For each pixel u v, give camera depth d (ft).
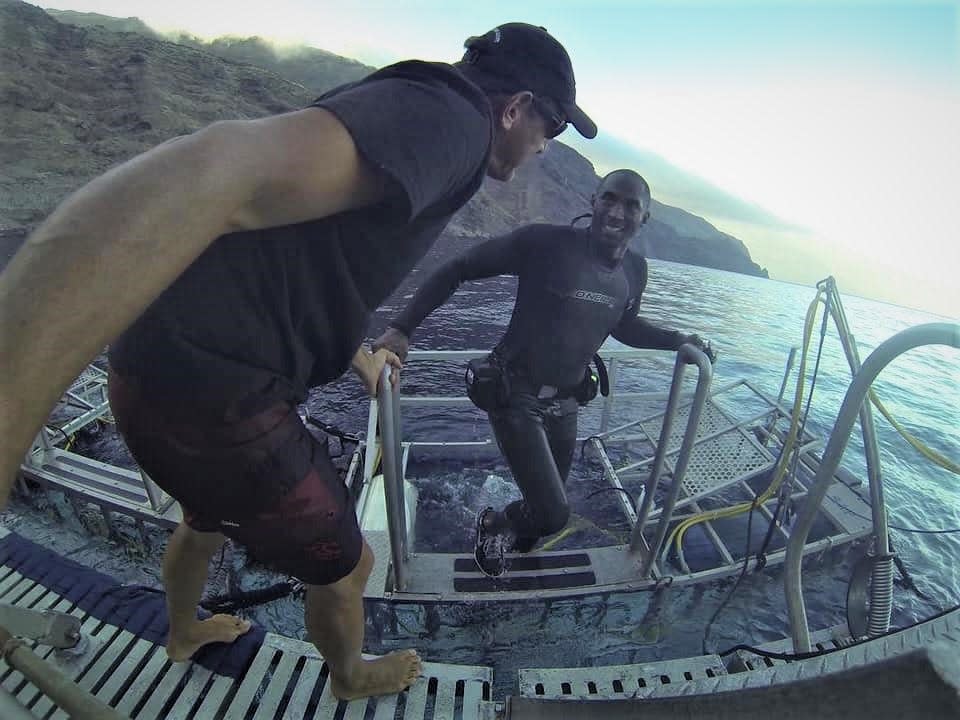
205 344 2.87
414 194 2.25
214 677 6.34
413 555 8.82
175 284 2.75
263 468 3.49
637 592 8.63
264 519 3.79
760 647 7.45
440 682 6.27
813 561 10.08
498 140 3.82
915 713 1.86
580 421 17.31
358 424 17.60
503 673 7.97
